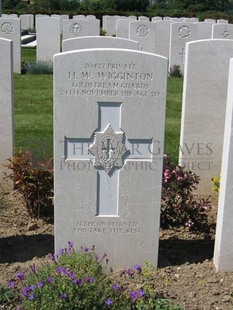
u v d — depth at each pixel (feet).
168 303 5.25
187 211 7.10
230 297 5.50
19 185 7.32
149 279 5.81
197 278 5.87
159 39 23.12
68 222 5.99
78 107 5.65
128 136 5.76
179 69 20.44
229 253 5.93
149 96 5.65
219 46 7.95
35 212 7.46
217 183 7.86
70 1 60.80
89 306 4.83
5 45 7.86
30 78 18.79
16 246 6.58
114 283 5.49
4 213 7.57
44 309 4.80
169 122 12.66
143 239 6.07
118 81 5.59
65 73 5.54
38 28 22.25
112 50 5.49
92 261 5.55
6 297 5.30
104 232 6.04
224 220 5.82
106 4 60.70
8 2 62.03
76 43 10.52
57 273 5.06
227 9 64.54
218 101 8.20
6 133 8.25
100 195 5.95
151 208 5.97
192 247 6.65
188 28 20.21
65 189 5.88
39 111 13.67
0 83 8.04
